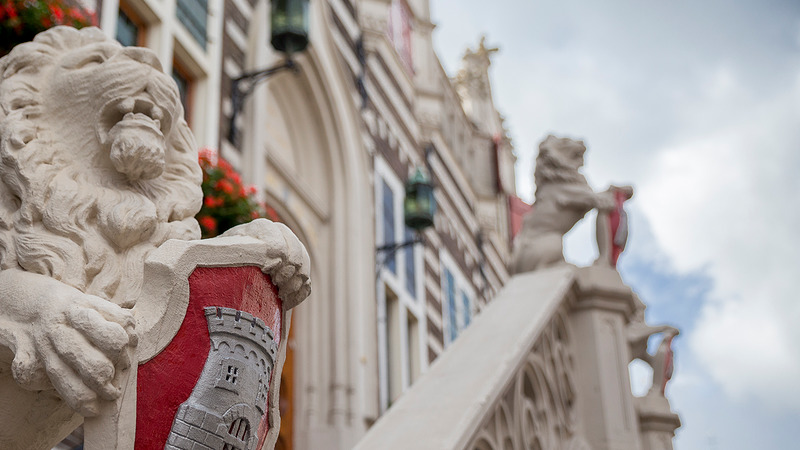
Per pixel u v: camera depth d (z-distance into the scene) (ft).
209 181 20.70
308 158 40.34
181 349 6.87
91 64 8.36
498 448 13.00
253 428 7.07
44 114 8.18
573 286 17.11
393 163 48.78
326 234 39.81
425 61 59.52
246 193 21.68
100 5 24.97
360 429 36.63
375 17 48.16
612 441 16.14
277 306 7.68
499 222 72.13
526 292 16.52
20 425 7.84
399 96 52.85
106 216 7.79
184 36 29.35
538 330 15.02
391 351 44.50
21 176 7.78
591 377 16.66
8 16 16.24
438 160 58.95
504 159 80.48
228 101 31.86
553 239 18.15
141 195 8.14
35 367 6.75
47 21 16.62
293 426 35.60
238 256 7.29
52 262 7.50
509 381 13.48
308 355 37.14
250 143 32.24
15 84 8.22
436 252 54.34
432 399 12.93
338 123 40.78
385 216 45.91
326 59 40.01
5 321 7.07
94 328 6.51
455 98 67.00
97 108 8.07
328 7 43.55
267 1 35.37
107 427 6.48
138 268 7.84
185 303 6.95
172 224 8.37
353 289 39.09
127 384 6.58
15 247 7.65
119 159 7.86
